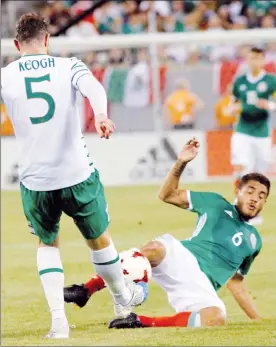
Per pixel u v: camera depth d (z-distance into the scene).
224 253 19.55
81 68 16.25
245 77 38.38
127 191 44.25
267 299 21.31
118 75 47.50
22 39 16.66
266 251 22.84
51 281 17.08
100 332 17.69
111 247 17.23
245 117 38.59
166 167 47.50
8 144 47.31
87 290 19.09
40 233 17.06
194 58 54.28
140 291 18.19
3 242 34.38
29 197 16.69
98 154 47.41
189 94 47.66
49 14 57.28
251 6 58.16
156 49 47.94
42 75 16.31
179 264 19.33
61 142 16.31
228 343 15.91
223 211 19.83
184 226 33.50
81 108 46.91
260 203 19.67
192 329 17.69
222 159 45.91
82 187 16.50
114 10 58.44
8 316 22.30
